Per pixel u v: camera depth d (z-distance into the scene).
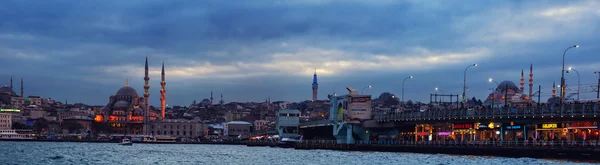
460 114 144.12
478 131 151.88
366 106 188.25
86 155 176.00
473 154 138.88
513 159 121.88
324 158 146.38
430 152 152.62
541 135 135.25
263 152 196.75
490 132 148.25
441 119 152.00
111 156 171.38
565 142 119.75
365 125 185.62
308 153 176.00
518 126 136.25
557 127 130.50
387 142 176.12
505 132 142.75
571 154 115.31
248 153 189.88
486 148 135.00
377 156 147.88
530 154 123.62
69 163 135.50
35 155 173.00
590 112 118.44
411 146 161.12
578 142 117.06
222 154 185.62
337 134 199.38
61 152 198.38
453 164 113.50
